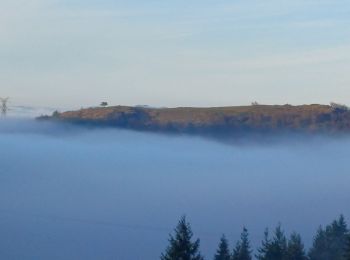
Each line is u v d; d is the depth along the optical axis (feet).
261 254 113.09
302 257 101.30
